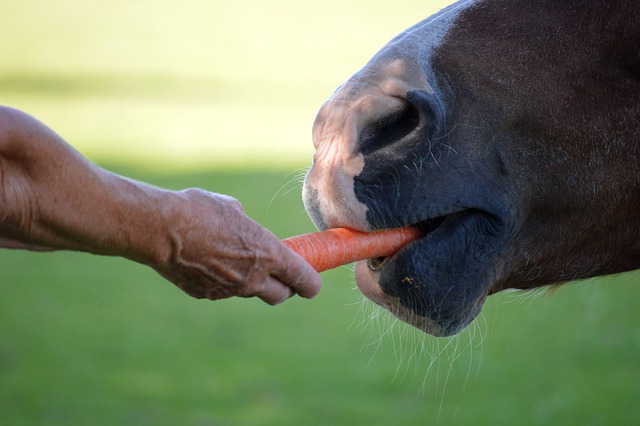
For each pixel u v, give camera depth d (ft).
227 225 12.06
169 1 189.37
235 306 49.03
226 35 154.81
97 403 36.55
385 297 14.28
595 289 49.55
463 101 14.57
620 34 15.29
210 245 11.96
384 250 13.99
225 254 12.12
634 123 15.34
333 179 13.93
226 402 36.81
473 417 35.09
